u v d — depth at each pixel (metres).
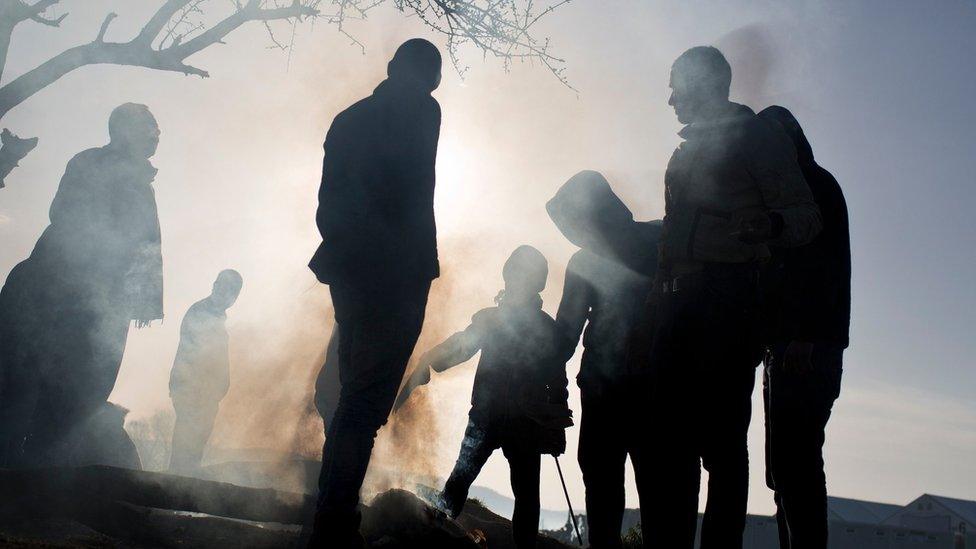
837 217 4.60
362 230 3.74
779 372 4.57
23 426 5.71
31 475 4.23
